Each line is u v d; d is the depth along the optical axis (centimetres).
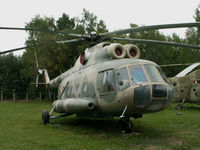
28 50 3528
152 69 695
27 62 3325
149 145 578
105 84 731
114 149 542
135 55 812
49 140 650
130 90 634
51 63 2925
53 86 1539
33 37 3797
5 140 654
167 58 3266
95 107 778
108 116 786
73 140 648
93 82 799
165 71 3188
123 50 791
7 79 4116
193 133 746
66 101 907
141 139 648
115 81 691
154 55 3061
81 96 870
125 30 753
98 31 3506
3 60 4241
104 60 817
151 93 627
